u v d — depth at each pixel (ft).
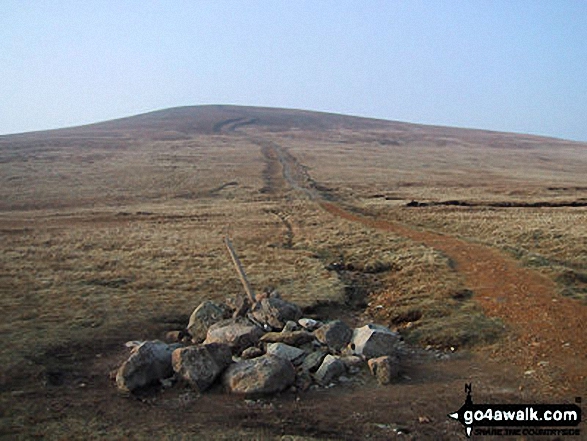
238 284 61.72
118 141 390.83
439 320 45.52
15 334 41.34
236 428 26.08
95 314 48.11
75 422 26.96
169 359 34.19
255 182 215.51
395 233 100.32
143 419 27.48
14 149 316.40
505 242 83.35
